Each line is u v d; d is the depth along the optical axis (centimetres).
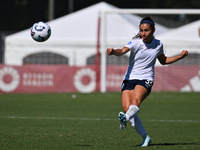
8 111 4756
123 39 9088
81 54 9281
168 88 8088
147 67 2511
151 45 2494
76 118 4172
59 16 18538
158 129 3494
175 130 3441
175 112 4838
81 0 18562
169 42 8950
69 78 7806
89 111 4841
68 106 5384
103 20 7744
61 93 7575
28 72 7700
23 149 2422
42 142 2681
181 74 8069
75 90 7812
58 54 10031
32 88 7712
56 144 2608
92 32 9462
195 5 16838
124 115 2191
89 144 2628
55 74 7762
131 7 17875
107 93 7500
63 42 9319
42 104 5612
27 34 9531
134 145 2598
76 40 9288
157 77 8088
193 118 4284
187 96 7106
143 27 2439
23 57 9394
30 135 2997
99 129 3416
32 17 18550
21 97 6725
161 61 2655
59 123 3778
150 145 2592
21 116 4288
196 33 8975
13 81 7662
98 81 7869
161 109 5153
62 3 18662
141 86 2445
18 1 18288
